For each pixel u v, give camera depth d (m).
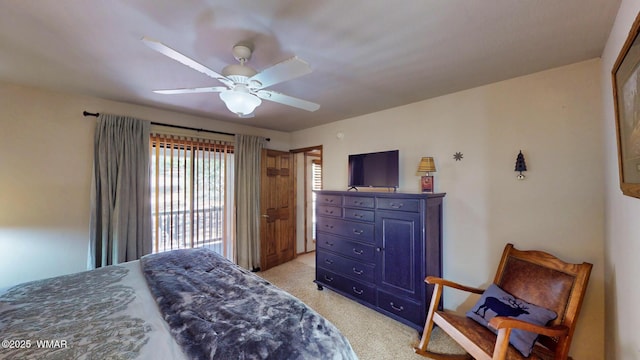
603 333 1.84
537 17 1.38
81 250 2.72
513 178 2.25
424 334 2.05
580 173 1.94
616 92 1.21
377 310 2.66
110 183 2.79
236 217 3.89
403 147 3.04
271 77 1.55
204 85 2.41
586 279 1.64
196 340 1.10
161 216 3.23
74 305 1.41
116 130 2.85
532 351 1.64
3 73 2.15
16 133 2.41
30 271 2.47
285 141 4.70
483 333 1.76
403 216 2.47
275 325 1.22
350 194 2.95
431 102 2.79
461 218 2.56
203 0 1.25
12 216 2.40
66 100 2.63
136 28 1.49
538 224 2.12
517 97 2.22
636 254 1.13
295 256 4.75
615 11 1.33
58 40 1.62
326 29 1.49
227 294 1.53
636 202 1.12
